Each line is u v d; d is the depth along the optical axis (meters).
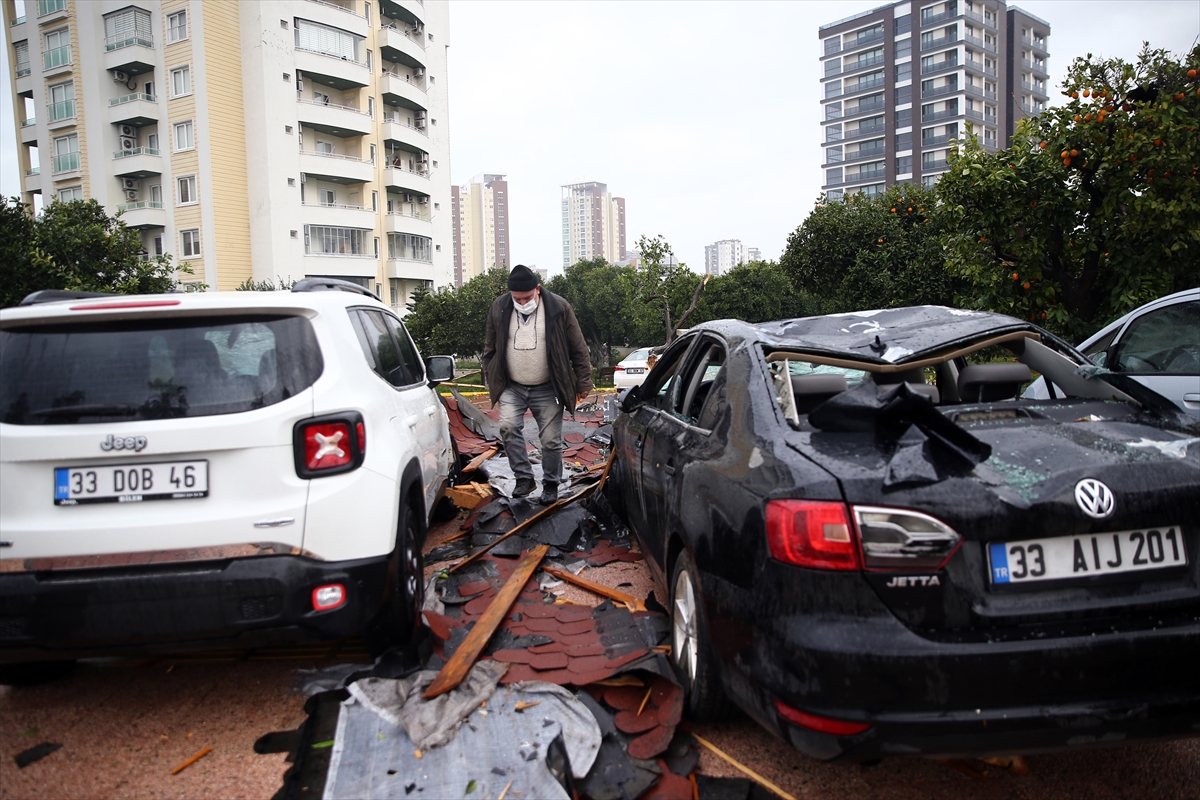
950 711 1.89
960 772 2.54
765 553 2.12
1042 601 1.98
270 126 41.41
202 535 2.67
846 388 2.83
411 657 3.23
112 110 41.09
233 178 41.44
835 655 1.92
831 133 92.94
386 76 47.00
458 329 37.56
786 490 2.11
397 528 3.09
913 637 1.92
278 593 2.70
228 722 2.89
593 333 45.69
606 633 3.47
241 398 2.78
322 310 3.11
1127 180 7.95
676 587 3.05
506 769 2.38
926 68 83.94
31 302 3.07
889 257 16.66
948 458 2.09
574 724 2.63
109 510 2.67
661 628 3.42
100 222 22.09
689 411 3.50
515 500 5.77
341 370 3.03
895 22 85.75
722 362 3.19
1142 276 8.07
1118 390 2.83
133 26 40.03
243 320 2.93
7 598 2.60
